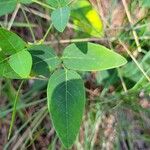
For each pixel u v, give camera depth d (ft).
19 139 0.88
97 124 0.85
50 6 0.66
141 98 0.82
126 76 0.85
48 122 0.90
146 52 0.84
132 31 0.85
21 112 0.89
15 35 0.58
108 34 0.86
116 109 0.83
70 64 0.63
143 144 0.86
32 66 0.64
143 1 0.78
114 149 0.84
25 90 0.90
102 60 0.62
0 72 0.60
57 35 0.88
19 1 0.68
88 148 0.84
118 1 0.89
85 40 0.85
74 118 0.61
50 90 0.61
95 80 0.88
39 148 0.90
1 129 0.91
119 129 0.84
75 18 0.83
